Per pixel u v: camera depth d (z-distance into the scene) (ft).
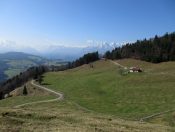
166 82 488.02
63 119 150.00
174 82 481.46
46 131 117.91
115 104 401.49
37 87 638.53
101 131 126.62
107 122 156.97
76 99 460.96
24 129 118.93
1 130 114.32
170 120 280.31
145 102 392.88
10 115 144.87
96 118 171.73
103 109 373.20
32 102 454.40
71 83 633.20
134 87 488.02
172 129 166.50
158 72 606.14
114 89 503.61
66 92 548.31
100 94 492.54
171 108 339.98
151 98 410.11
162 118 290.76
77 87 576.20
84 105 405.39
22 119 136.98
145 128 153.99
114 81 564.30
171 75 534.78
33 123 131.34
